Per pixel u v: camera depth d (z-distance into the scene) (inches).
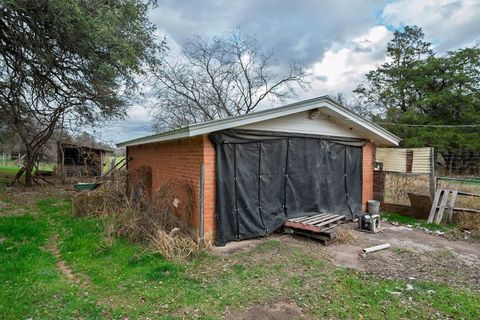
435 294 134.6
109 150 705.6
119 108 461.7
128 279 144.8
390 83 1061.1
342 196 293.7
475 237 235.5
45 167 877.8
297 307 121.1
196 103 829.8
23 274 146.5
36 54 292.5
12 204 345.4
